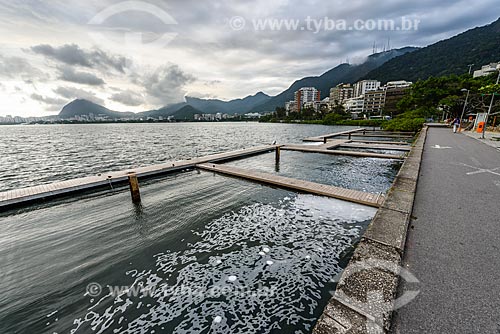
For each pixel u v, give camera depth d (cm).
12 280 447
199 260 493
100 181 995
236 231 615
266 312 354
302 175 1222
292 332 318
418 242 352
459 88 3919
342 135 3181
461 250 329
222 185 1039
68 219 714
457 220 423
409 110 4900
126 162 1791
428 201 516
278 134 4706
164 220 695
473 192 571
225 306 369
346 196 798
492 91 2308
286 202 815
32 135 5153
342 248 523
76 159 1925
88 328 337
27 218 723
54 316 360
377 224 399
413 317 223
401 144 2083
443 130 2617
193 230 629
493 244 343
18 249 554
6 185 1198
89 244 571
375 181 1095
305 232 599
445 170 799
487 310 228
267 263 474
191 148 2680
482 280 269
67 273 463
